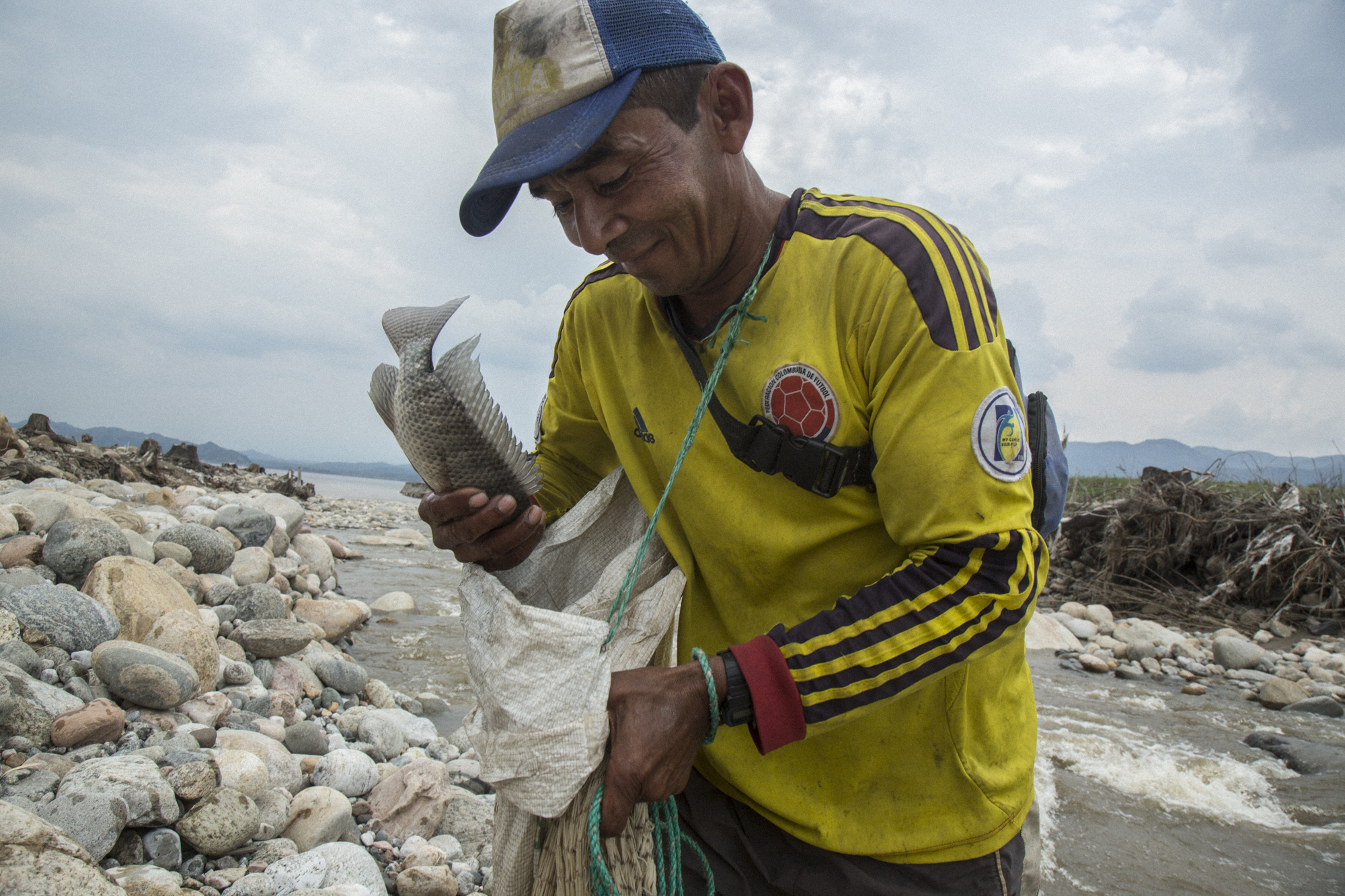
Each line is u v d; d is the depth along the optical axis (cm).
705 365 157
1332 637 829
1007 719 164
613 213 137
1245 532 966
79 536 446
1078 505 1159
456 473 140
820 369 141
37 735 289
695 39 137
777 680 127
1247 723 579
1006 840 160
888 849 157
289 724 395
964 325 131
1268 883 355
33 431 1112
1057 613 873
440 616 704
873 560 152
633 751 128
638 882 146
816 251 143
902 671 126
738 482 155
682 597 173
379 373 148
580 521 167
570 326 187
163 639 377
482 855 304
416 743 413
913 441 130
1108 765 478
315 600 598
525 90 133
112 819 240
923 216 140
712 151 141
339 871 259
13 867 187
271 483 1780
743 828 169
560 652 133
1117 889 344
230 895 241
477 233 157
